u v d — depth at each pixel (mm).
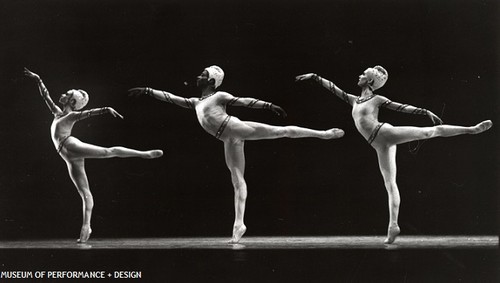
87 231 8273
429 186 9805
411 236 9195
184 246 7648
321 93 9727
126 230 10039
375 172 9844
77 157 7973
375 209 9844
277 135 7684
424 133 7512
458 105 9375
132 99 9852
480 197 9578
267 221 9945
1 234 9828
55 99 9680
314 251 7297
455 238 8617
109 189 10055
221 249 7367
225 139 7797
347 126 9836
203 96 7941
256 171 9992
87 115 7961
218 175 9945
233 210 9883
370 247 7379
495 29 9055
